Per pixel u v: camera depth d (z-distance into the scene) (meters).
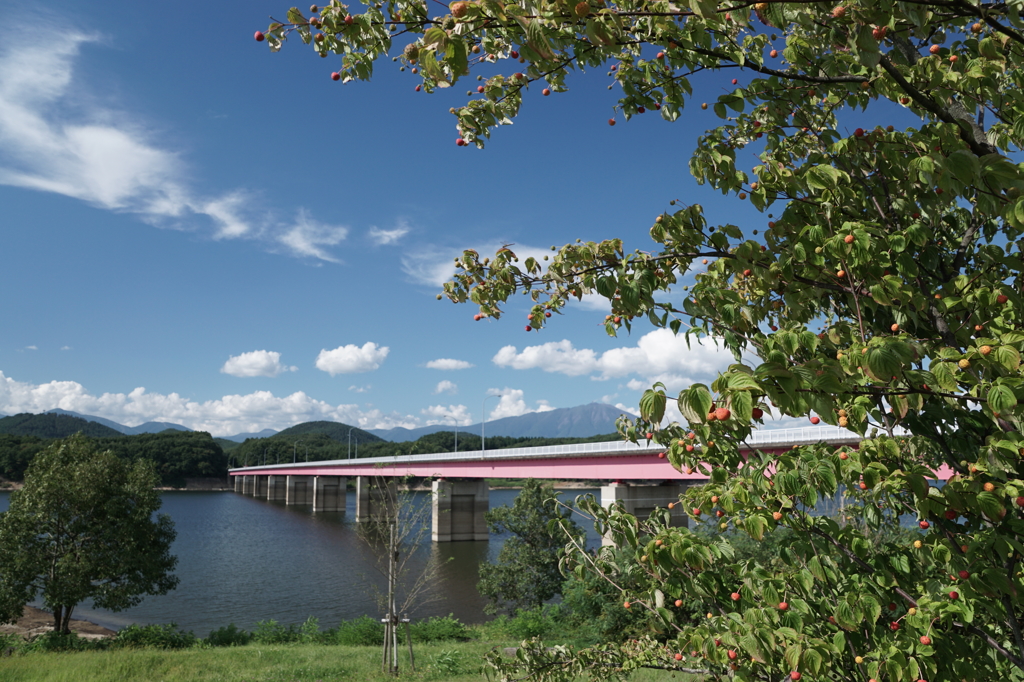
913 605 3.10
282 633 25.25
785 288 3.58
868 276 3.10
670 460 3.71
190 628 31.00
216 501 145.88
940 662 2.90
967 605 2.83
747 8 2.78
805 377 2.17
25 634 28.08
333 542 65.25
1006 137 3.44
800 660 2.96
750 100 4.10
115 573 24.17
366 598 37.03
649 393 2.46
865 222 3.14
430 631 24.17
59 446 26.23
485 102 3.68
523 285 4.35
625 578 4.55
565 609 24.44
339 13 3.10
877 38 2.79
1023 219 2.53
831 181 3.19
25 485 24.78
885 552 3.34
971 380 2.42
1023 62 3.19
